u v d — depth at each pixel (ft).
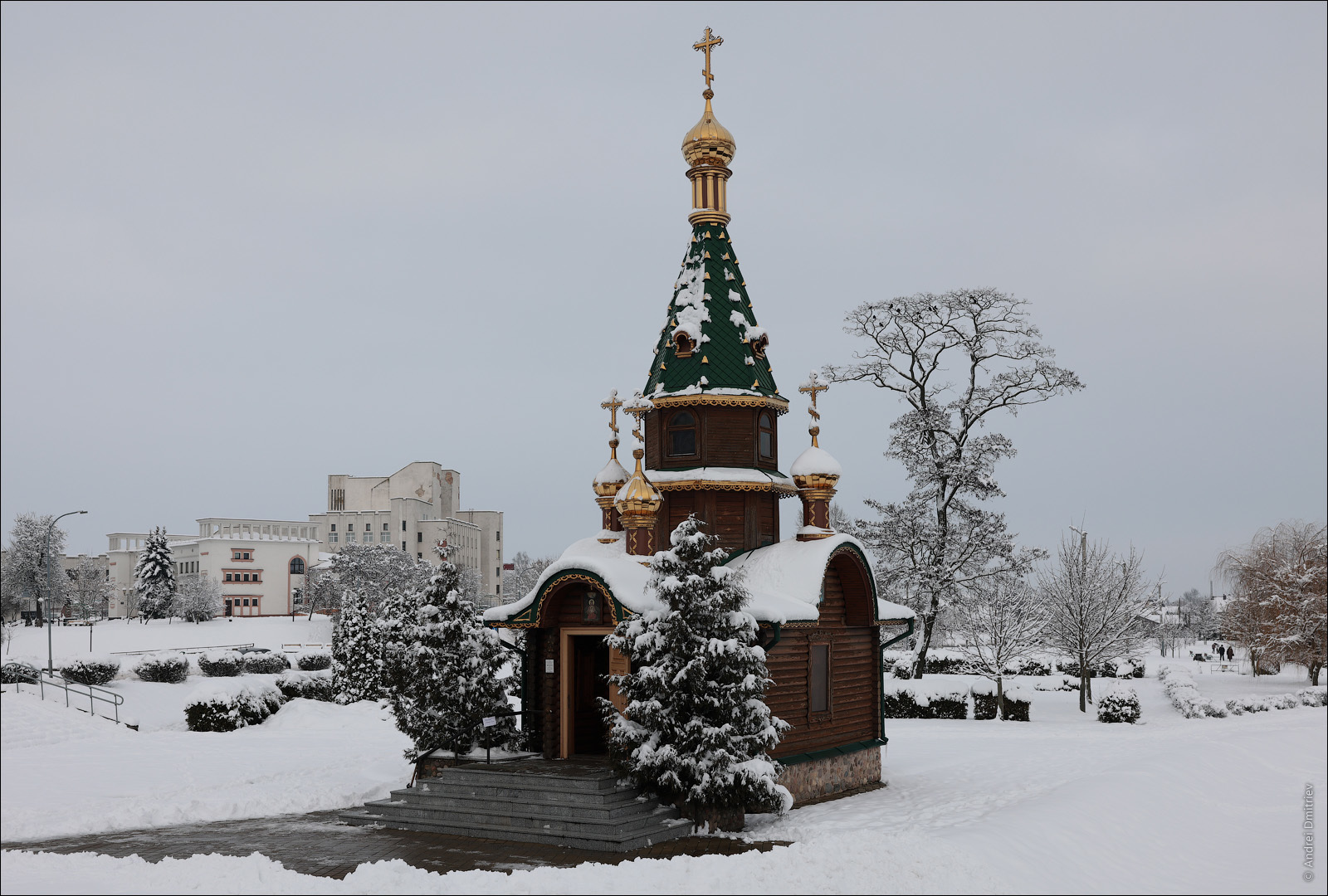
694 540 65.46
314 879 48.37
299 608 424.87
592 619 74.13
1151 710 153.58
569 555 77.66
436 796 68.90
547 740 74.13
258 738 115.14
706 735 63.16
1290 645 169.37
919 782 85.46
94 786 82.48
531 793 66.59
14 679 140.36
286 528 468.75
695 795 63.67
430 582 77.41
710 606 64.28
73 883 48.01
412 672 75.82
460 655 75.66
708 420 81.46
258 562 415.85
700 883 46.55
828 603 81.00
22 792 79.41
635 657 66.08
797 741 75.25
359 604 154.81
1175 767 71.00
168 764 93.81
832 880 46.32
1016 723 136.98
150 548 356.38
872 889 45.16
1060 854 51.47
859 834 52.08
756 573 77.41
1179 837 57.11
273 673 194.80
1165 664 256.73
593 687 78.54
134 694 150.71
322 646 277.85
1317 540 176.35
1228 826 60.44
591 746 77.41
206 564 403.34
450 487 536.83
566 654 74.95
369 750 104.47
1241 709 142.10
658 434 83.51
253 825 69.87
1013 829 53.78
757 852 50.85
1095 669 205.77
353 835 66.08
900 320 155.33
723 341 83.15
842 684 82.12
